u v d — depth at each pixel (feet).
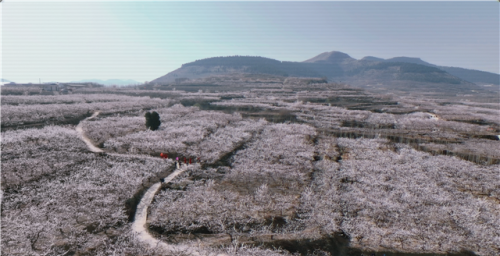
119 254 96.43
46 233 106.93
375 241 107.45
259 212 126.31
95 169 164.04
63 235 106.42
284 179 161.48
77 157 182.70
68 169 163.84
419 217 124.57
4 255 94.32
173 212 122.83
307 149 216.95
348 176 167.12
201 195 138.00
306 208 130.52
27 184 145.07
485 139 264.52
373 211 128.57
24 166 164.25
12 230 108.06
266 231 113.19
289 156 199.72
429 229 115.75
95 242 102.83
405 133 280.92
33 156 181.78
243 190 146.72
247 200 135.64
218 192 143.13
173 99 470.39
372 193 145.89
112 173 159.22
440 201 138.41
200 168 174.81
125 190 139.85
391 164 188.44
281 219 121.80
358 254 99.91
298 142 234.38
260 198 137.90
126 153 196.65
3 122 261.44
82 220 115.75
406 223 119.65
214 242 105.50
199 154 198.29
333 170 176.35
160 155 191.31
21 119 275.59
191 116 327.88
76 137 228.63
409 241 107.34
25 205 125.80
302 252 101.65
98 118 299.79
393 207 131.95
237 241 106.42
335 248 103.65
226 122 307.37
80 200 129.70
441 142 250.98
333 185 155.53
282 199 137.90
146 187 145.48
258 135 257.55
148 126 260.42
